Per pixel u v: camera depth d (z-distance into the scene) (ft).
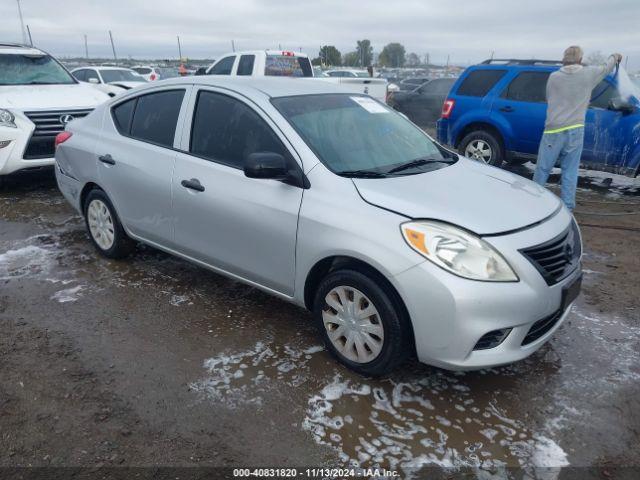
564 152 20.34
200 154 12.64
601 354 11.37
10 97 23.49
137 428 9.04
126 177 14.07
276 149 11.31
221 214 11.88
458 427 9.12
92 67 55.31
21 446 8.64
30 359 10.95
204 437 8.86
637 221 20.51
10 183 25.20
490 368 9.95
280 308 13.17
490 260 9.07
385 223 9.57
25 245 17.16
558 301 9.73
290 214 10.68
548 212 10.59
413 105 53.98
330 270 10.66
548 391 10.11
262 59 38.22
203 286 14.35
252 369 10.66
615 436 8.96
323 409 9.52
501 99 26.16
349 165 11.10
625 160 23.35
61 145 16.34
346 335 10.37
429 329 9.16
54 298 13.56
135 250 16.49
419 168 11.85
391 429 9.06
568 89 19.57
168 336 11.85
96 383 10.21
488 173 12.39
